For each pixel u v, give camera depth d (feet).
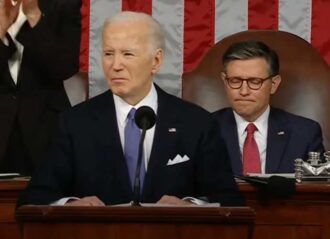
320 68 55.06
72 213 32.37
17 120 49.75
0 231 42.75
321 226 42.50
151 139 41.96
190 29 61.36
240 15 61.41
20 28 49.98
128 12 41.70
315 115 54.65
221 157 42.24
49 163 41.75
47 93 50.42
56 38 50.29
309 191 42.06
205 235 32.73
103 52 41.63
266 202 42.65
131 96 42.01
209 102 54.70
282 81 54.90
